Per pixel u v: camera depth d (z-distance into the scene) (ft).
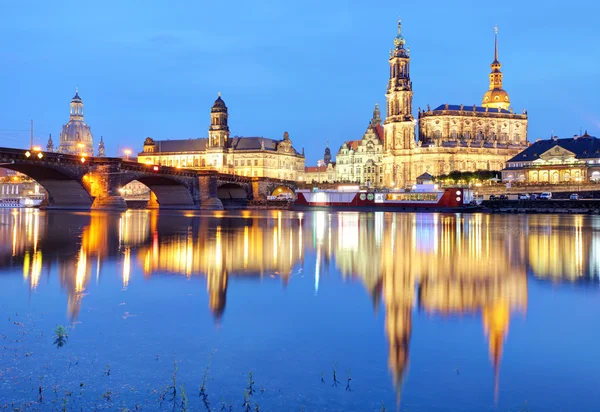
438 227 262.88
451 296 85.81
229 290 89.56
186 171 570.05
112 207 446.60
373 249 153.69
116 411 45.39
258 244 164.45
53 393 48.60
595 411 45.29
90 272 105.50
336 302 81.15
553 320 71.00
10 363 54.90
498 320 71.05
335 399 47.47
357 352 58.34
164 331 65.57
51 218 311.47
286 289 90.84
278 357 56.95
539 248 157.48
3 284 92.63
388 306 78.64
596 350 59.00
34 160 381.81
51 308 76.07
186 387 49.98
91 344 60.75
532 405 46.37
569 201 490.90
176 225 256.52
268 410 45.75
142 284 93.81
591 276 105.29
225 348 59.67
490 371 53.26
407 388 49.44
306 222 307.37
